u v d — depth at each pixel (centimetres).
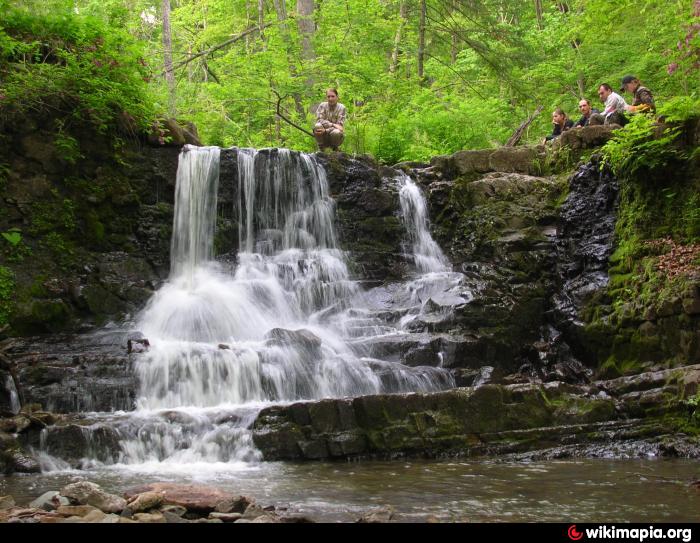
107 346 1049
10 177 1209
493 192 1452
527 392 935
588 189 1352
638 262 1195
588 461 826
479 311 1225
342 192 1484
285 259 1388
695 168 1156
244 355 976
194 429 825
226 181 1412
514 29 2488
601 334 1192
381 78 2173
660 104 1683
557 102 2288
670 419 932
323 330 1201
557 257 1359
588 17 2012
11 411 863
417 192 1505
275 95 2317
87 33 1332
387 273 1414
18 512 507
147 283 1269
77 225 1270
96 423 799
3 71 1230
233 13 3162
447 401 891
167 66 2094
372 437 845
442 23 2527
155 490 561
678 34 1555
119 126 1338
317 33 2239
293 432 830
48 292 1171
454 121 2116
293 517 518
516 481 698
